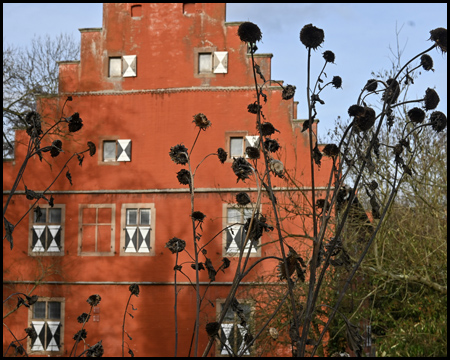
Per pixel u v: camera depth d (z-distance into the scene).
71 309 21.25
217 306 20.22
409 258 16.11
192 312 20.52
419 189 15.80
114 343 20.84
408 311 17.16
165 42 22.02
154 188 21.41
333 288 15.46
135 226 21.38
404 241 16.30
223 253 20.56
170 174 21.41
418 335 15.38
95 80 22.14
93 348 4.87
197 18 21.95
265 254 19.95
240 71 21.45
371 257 16.19
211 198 20.98
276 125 20.72
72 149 21.91
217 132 21.31
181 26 22.02
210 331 3.83
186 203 21.19
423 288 16.41
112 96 22.05
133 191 21.50
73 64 22.27
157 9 22.19
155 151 21.59
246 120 21.17
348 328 3.30
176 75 21.81
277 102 20.89
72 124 4.44
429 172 16.17
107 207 21.59
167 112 21.69
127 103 21.95
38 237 21.64
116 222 21.48
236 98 21.36
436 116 3.46
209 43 21.75
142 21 22.22
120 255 21.28
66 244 21.56
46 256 21.53
